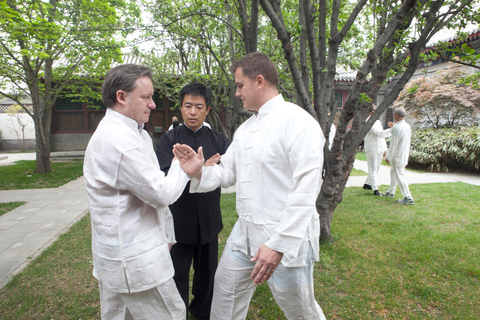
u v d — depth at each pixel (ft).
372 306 7.85
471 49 8.68
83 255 11.01
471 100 32.24
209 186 5.51
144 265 4.35
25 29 16.22
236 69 5.22
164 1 17.57
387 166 32.42
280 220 4.79
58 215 16.46
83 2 20.75
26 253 11.51
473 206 16.52
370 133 19.03
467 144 26.78
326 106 10.25
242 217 5.31
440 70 35.94
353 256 10.47
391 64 10.94
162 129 44.62
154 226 4.65
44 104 30.09
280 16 10.02
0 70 26.03
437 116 35.99
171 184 4.49
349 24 9.19
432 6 9.09
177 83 26.53
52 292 8.63
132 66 4.43
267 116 5.02
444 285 8.72
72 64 28.99
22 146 59.36
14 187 23.91
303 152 4.42
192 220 6.46
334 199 11.44
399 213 15.40
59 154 41.65
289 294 4.98
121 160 4.11
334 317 7.47
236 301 5.65
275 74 5.18
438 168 29.25
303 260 4.90
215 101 24.94
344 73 40.96
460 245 11.25
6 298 8.36
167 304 4.65
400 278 9.12
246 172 5.16
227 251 5.65
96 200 4.33
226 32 22.59
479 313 7.45
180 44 23.13
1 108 58.49
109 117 4.44
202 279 7.22
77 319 7.48
